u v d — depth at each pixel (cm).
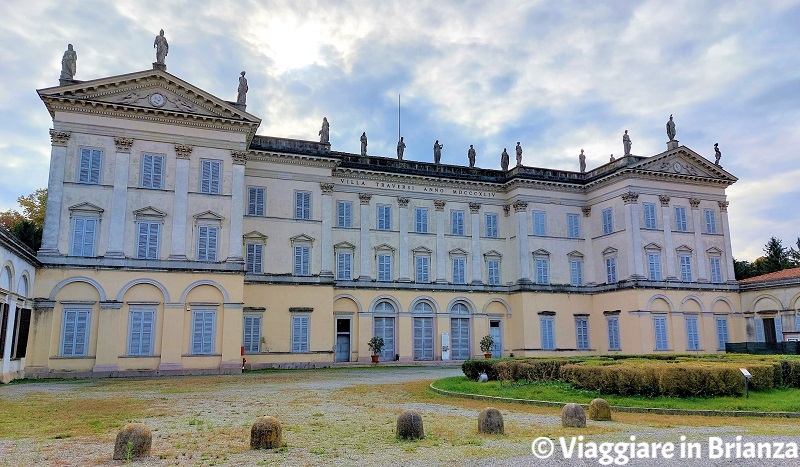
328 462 1055
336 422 1518
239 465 1037
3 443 1240
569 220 5088
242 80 3822
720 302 4888
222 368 3456
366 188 4688
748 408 1680
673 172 4859
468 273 4875
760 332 4781
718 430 1380
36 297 3225
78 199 3384
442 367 4119
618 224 4791
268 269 4141
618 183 4809
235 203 3666
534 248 4909
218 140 3700
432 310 4712
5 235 2577
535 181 4956
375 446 1194
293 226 4253
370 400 2044
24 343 3083
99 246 3384
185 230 3547
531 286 4819
